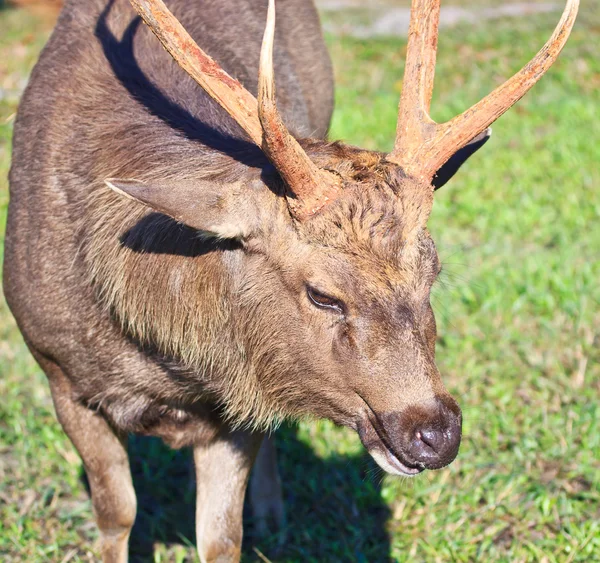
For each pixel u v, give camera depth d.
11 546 5.63
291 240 3.99
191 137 4.68
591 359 7.21
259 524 5.93
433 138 4.09
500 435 6.50
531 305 7.83
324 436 6.49
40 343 4.89
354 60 13.80
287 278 4.03
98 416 4.98
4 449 6.35
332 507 6.08
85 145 4.82
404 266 3.90
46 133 4.96
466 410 6.61
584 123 11.62
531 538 5.71
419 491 6.00
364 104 12.10
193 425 4.95
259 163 4.24
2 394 6.77
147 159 4.61
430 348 4.01
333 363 4.03
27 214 4.90
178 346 4.47
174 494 6.21
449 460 3.89
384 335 3.89
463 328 7.51
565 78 13.10
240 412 4.60
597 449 6.27
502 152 10.69
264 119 3.74
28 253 4.84
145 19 4.05
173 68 5.14
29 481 6.06
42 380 6.93
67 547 5.69
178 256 4.37
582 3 16.64
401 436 3.88
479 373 6.98
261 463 5.87
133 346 4.64
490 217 9.17
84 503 5.94
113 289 4.52
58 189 4.80
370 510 6.01
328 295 3.93
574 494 5.98
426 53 4.19
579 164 10.41
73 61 5.17
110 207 4.56
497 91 4.09
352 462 6.30
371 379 3.92
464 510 5.89
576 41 14.45
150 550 5.77
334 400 4.12
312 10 7.26
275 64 5.88
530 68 4.08
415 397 3.88
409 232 3.93
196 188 4.06
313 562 5.64
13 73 12.14
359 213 3.90
